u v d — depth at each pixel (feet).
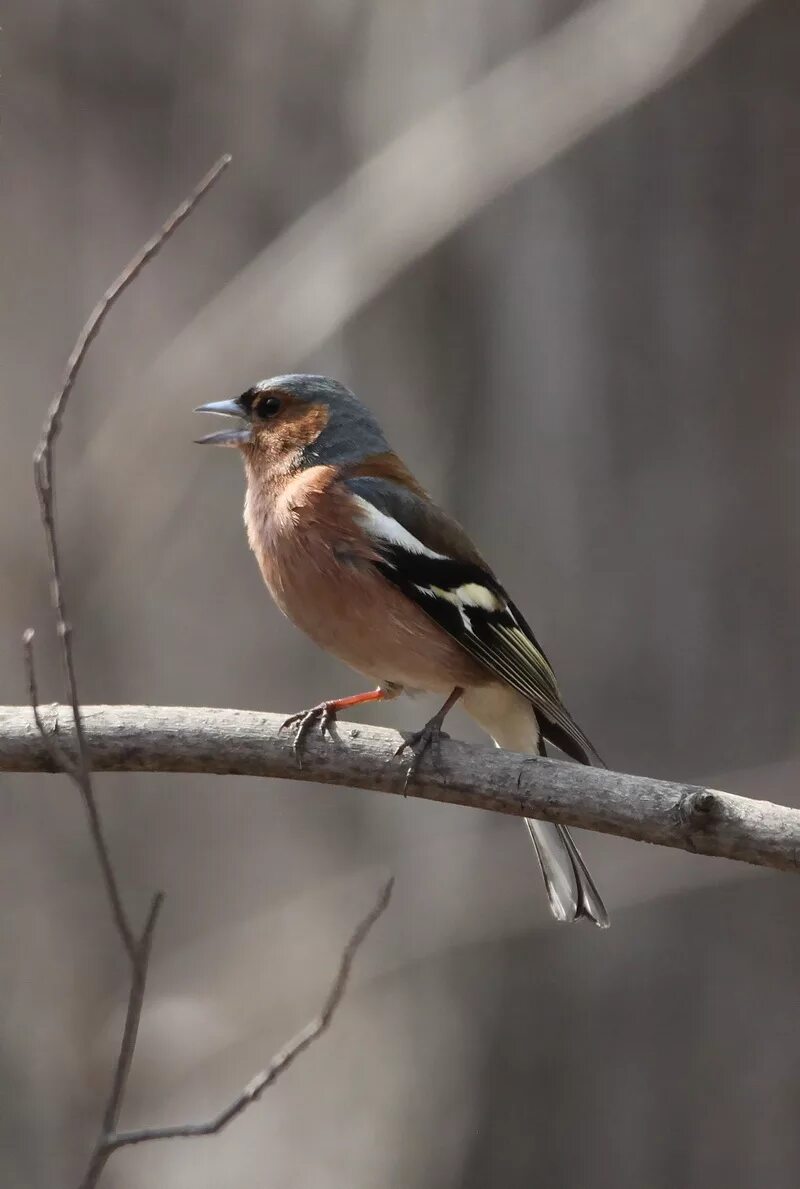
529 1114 37.22
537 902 38.40
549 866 28.25
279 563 29.60
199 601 48.01
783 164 37.22
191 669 47.26
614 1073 36.68
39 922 46.44
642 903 37.14
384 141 44.98
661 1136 36.32
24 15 52.49
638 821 22.48
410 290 40.98
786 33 37.42
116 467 46.39
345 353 42.68
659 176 37.37
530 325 37.96
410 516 29.71
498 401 38.42
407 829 42.11
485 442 38.42
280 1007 43.47
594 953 37.22
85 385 52.42
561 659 36.91
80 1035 44.96
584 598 36.96
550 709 29.30
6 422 51.19
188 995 44.86
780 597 36.73
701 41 36.86
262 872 46.01
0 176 52.75
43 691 46.21
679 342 36.99
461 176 39.55
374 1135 40.45
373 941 40.83
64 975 45.83
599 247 37.37
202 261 52.24
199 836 47.01
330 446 30.68
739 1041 36.45
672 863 37.11
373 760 24.41
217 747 24.63
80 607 46.32
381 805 42.98
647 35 37.86
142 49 52.11
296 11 48.75
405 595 28.73
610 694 36.70
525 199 38.29
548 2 40.60
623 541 36.96
